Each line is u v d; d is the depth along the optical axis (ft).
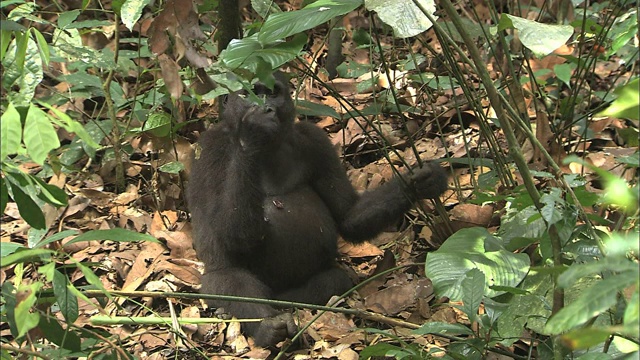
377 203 19.52
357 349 16.51
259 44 15.01
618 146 23.54
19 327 9.28
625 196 7.80
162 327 17.75
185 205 22.22
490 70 26.12
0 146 9.01
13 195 11.09
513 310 13.91
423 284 18.54
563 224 12.28
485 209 19.24
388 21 13.57
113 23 22.39
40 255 11.33
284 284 19.39
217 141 19.22
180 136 22.17
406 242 20.79
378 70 26.61
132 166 24.04
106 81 21.80
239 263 19.13
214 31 22.59
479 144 20.31
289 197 19.62
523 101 18.60
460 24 11.58
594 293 7.72
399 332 16.96
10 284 11.18
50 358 11.98
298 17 13.93
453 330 13.39
